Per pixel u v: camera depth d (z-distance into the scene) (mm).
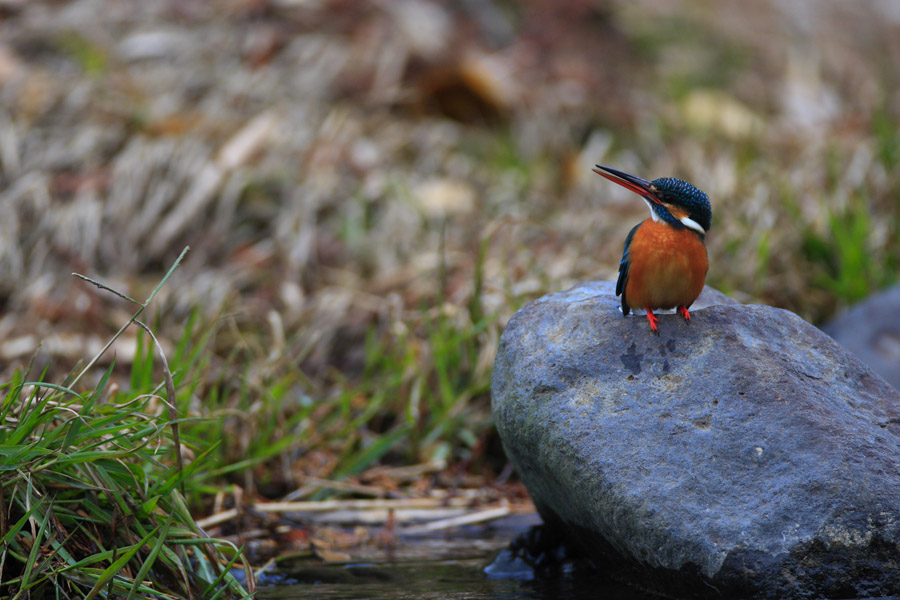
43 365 11195
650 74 20203
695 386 6176
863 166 14500
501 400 6746
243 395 9398
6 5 17375
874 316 10773
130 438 6227
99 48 16828
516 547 7484
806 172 14844
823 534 5609
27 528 6055
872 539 5609
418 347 10812
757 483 5805
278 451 9148
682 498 5844
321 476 9508
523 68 19156
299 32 17938
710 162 15680
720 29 22203
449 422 10141
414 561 7570
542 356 6535
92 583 5734
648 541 5906
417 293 12586
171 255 13664
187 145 14602
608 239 13555
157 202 13844
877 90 19516
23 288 12617
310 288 13258
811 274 12742
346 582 7008
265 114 15641
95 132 14883
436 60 17891
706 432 6004
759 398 6059
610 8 21719
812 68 21031
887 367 10133
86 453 5875
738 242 12602
